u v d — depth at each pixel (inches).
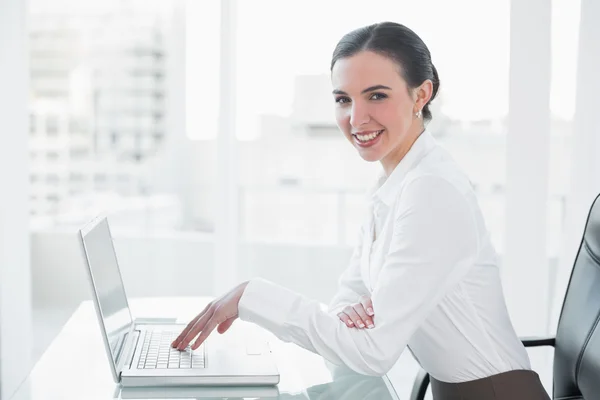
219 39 111.1
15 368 112.7
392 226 53.5
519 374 52.6
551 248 115.3
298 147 123.0
